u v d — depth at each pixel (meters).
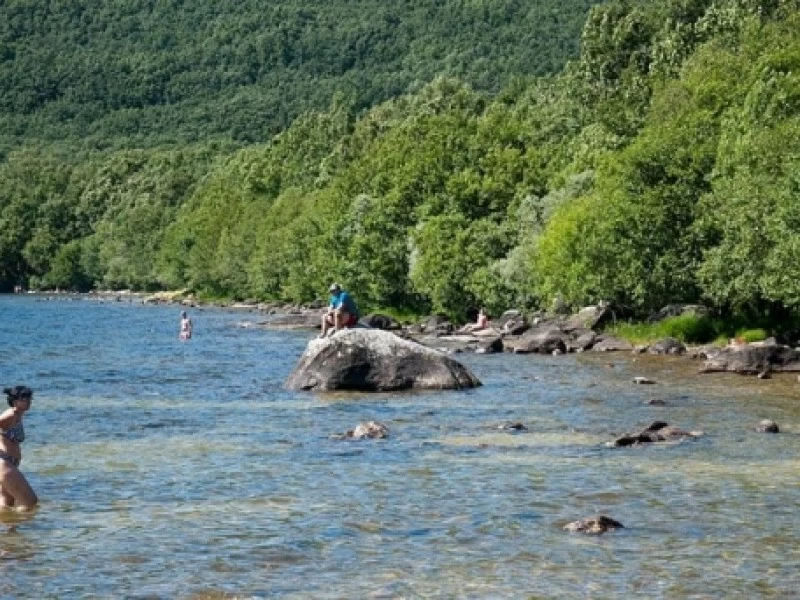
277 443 39.56
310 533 26.20
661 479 32.31
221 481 32.41
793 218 69.62
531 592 21.77
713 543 25.23
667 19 177.00
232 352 87.44
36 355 84.00
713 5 161.50
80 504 29.36
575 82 188.75
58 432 42.62
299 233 179.75
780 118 85.44
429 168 151.12
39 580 22.61
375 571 23.17
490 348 84.69
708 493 30.39
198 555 24.39
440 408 49.59
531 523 27.12
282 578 22.72
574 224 98.56
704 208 85.00
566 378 62.97
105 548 24.94
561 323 98.88
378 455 36.75
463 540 25.59
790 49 100.94
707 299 86.88
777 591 21.77
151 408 50.53
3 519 27.62
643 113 150.25
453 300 125.75
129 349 90.88
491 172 144.88
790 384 58.47
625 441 38.59
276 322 132.12
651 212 86.56
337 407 50.31
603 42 185.75
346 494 30.48
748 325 84.12
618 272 89.50
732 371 65.44
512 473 33.34
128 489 31.28
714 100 105.75
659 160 88.62
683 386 57.94
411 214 148.12
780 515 27.78
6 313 165.50
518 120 183.25
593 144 140.12
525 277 115.06
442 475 33.09
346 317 62.50
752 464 34.66
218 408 50.38
